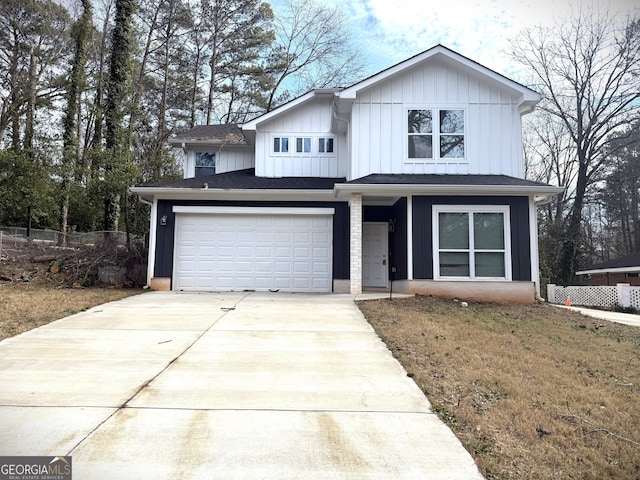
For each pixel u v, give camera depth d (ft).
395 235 42.27
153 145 73.46
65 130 69.62
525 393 14.37
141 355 18.22
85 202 58.95
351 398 13.93
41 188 56.08
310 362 17.56
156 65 87.86
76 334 21.44
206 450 10.55
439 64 39.68
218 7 90.02
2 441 10.83
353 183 34.71
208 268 40.88
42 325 23.02
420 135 39.27
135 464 9.88
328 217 41.60
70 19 78.64
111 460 10.04
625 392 14.84
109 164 51.93
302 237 41.39
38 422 11.85
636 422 12.44
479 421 12.19
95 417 12.23
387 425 12.05
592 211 89.35
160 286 39.99
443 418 12.51
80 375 15.66
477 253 35.68
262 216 41.45
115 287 39.78
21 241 47.85
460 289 35.24
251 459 10.19
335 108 41.55
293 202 41.45
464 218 35.96
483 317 27.96
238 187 41.14
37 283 37.40
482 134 39.29
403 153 39.06
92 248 43.62
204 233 41.19
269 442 11.00
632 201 79.82
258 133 47.26
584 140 77.46
